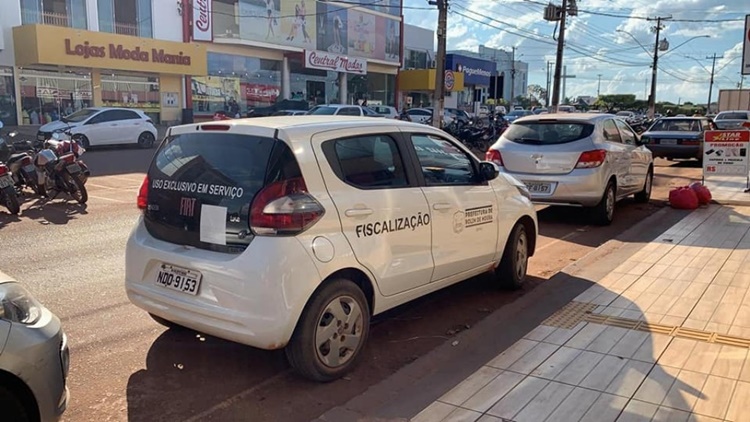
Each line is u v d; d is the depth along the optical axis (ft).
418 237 15.35
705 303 17.66
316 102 124.77
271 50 111.65
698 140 61.31
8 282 10.13
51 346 9.89
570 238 28.66
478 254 17.81
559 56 90.02
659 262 22.27
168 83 95.66
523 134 31.27
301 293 12.53
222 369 14.33
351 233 13.57
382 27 134.10
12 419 9.37
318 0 116.78
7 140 57.88
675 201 34.24
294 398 13.02
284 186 12.67
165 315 13.83
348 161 14.07
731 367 13.34
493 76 173.78
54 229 29.73
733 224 29.30
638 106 307.58
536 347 14.62
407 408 12.11
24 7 79.71
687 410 11.54
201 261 13.01
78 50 79.61
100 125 69.41
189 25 97.19
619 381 12.76
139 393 13.15
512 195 19.48
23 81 80.02
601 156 29.63
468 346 15.16
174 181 14.05
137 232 14.67
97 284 20.61
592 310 17.21
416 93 152.46
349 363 13.92
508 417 11.45
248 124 13.60
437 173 16.62
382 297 14.61
